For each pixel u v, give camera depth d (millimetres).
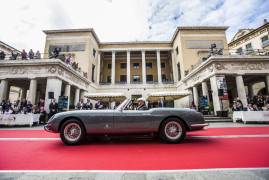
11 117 8539
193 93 17484
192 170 2070
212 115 11945
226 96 11938
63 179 1834
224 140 4152
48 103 11641
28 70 12500
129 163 2428
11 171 2090
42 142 4172
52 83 12000
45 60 12180
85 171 2090
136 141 4305
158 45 26234
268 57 12664
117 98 11508
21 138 4785
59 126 3895
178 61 23266
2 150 3295
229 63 12750
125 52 27656
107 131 3770
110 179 1831
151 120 3812
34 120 8883
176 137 3842
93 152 3125
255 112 8789
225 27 22281
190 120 3893
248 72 12711
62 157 2781
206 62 13250
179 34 22422
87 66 20594
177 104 21109
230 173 1943
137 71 28859
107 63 29297
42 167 2262
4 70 12719
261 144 3559
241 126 7438
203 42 22062
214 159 2549
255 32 23547
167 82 24391
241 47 26125
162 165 2312
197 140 4246
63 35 22000
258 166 2162
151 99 13102
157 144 3844
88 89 19938
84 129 3830
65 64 12891
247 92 21328
